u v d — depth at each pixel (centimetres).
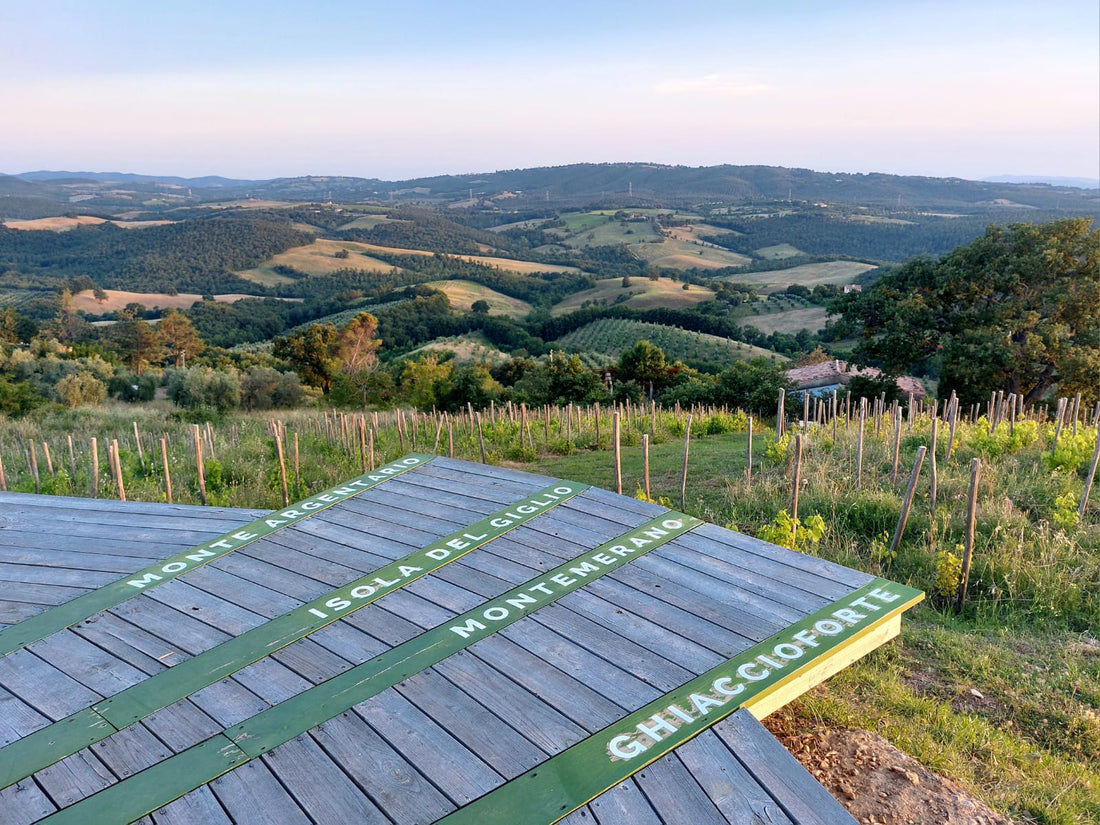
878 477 1035
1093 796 434
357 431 1560
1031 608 669
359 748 334
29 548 579
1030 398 3036
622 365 4766
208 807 301
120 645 434
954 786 422
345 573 520
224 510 661
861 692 540
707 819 285
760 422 2305
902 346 3016
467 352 9538
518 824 286
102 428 2175
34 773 325
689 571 496
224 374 3847
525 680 380
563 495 649
